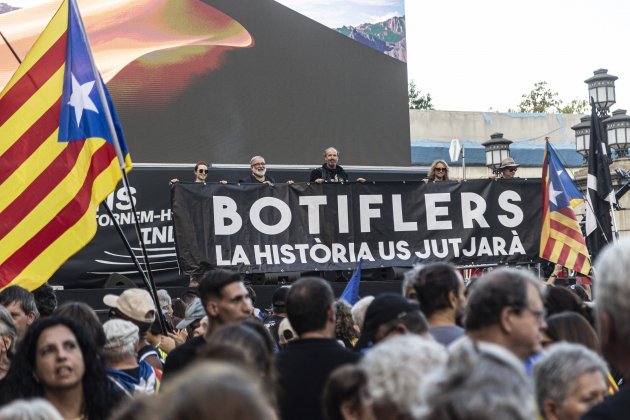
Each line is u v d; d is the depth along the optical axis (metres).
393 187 11.46
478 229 11.57
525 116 29.17
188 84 15.55
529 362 4.49
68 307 5.52
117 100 15.18
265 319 9.44
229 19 15.87
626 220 18.05
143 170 13.77
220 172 14.79
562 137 29.39
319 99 16.31
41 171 7.94
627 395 3.01
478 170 28.30
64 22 8.20
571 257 11.17
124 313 6.68
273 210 11.12
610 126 15.67
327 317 4.92
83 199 7.94
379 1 16.75
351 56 16.56
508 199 11.66
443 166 12.26
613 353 3.00
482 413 2.12
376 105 16.67
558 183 11.27
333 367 4.74
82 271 13.30
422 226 11.50
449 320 5.03
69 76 8.12
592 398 3.62
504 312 4.04
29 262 7.79
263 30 16.05
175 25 15.56
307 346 4.83
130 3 15.39
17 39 15.08
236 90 15.81
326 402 3.67
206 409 1.84
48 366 4.62
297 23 16.27
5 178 7.88
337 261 11.23
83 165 8.02
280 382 4.72
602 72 15.60
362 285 11.48
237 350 3.49
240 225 10.97
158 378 6.50
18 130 7.97
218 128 15.68
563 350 3.73
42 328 4.70
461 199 11.60
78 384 4.72
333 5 16.52
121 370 5.76
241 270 10.91
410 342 3.22
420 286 5.05
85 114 8.09
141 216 13.69
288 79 16.16
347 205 11.34
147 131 15.30
